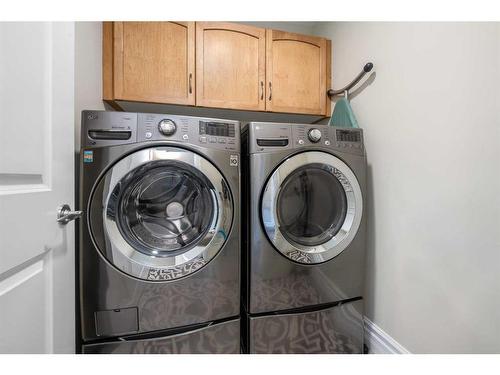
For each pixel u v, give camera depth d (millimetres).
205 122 1009
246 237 1116
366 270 1322
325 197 1248
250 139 1060
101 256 903
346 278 1188
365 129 1337
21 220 549
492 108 780
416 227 1045
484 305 811
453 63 893
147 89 1305
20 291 558
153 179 1011
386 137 1198
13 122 537
